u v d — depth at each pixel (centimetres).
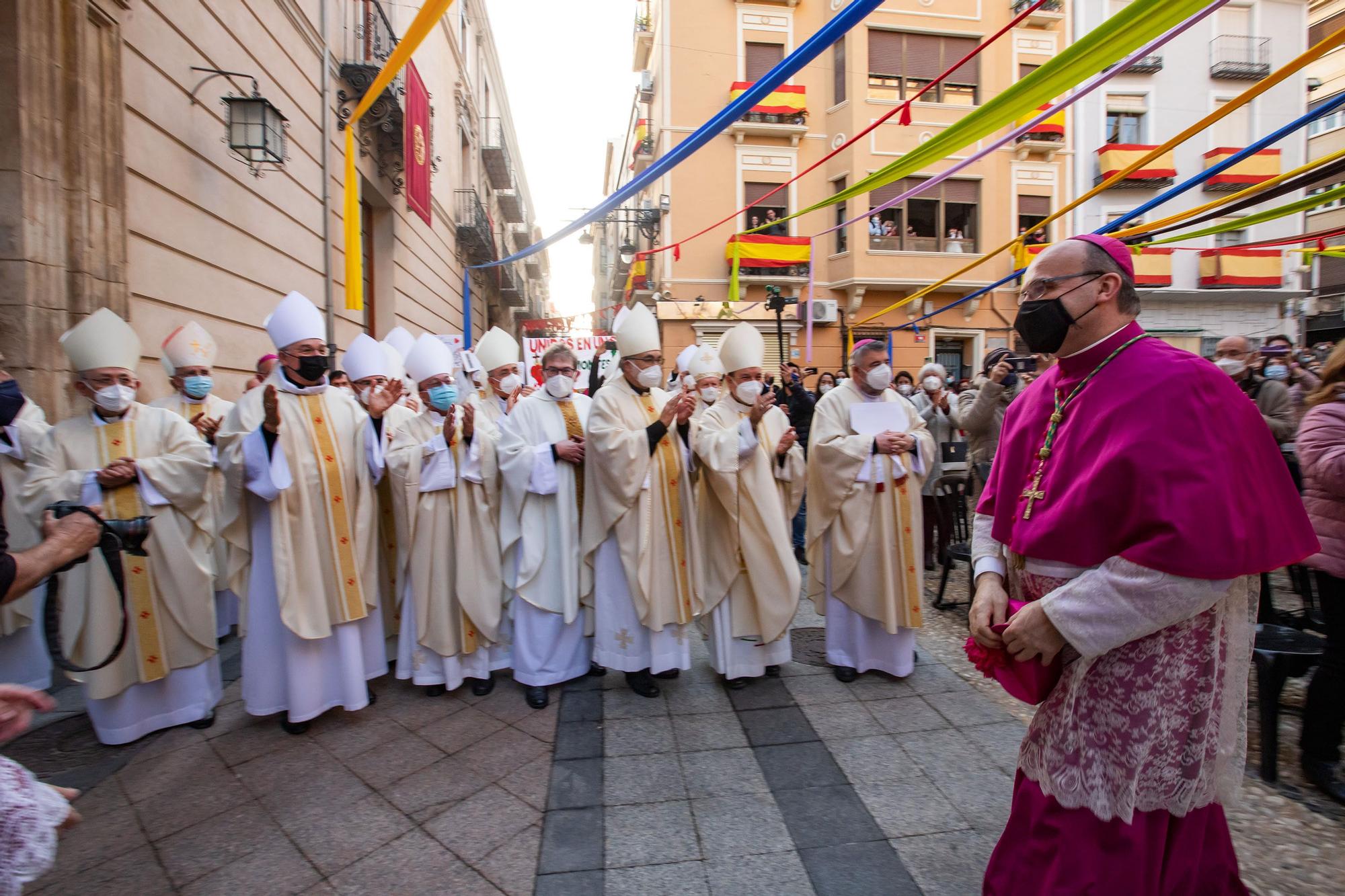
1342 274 1686
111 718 319
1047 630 140
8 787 124
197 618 335
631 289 1897
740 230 1628
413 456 368
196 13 576
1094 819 145
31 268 424
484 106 1923
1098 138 1642
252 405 339
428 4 370
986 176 1619
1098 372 150
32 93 425
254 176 668
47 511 156
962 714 340
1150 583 128
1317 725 274
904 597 371
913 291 1633
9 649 378
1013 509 169
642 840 244
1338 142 1620
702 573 380
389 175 1040
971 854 233
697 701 361
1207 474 127
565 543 371
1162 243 668
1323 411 267
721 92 1611
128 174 497
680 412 353
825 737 317
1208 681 143
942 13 1583
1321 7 1659
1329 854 235
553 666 371
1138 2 305
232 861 237
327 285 828
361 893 220
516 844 243
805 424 709
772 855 235
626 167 2266
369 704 365
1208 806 151
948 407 672
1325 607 267
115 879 228
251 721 347
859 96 1579
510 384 486
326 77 820
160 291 532
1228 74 1616
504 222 2455
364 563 354
